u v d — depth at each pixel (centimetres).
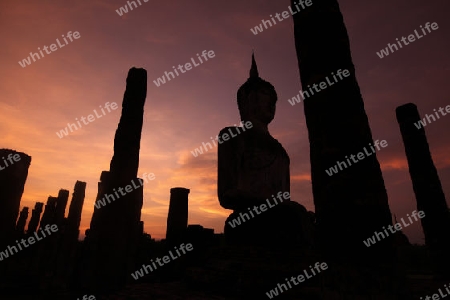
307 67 396
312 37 401
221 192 731
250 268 559
